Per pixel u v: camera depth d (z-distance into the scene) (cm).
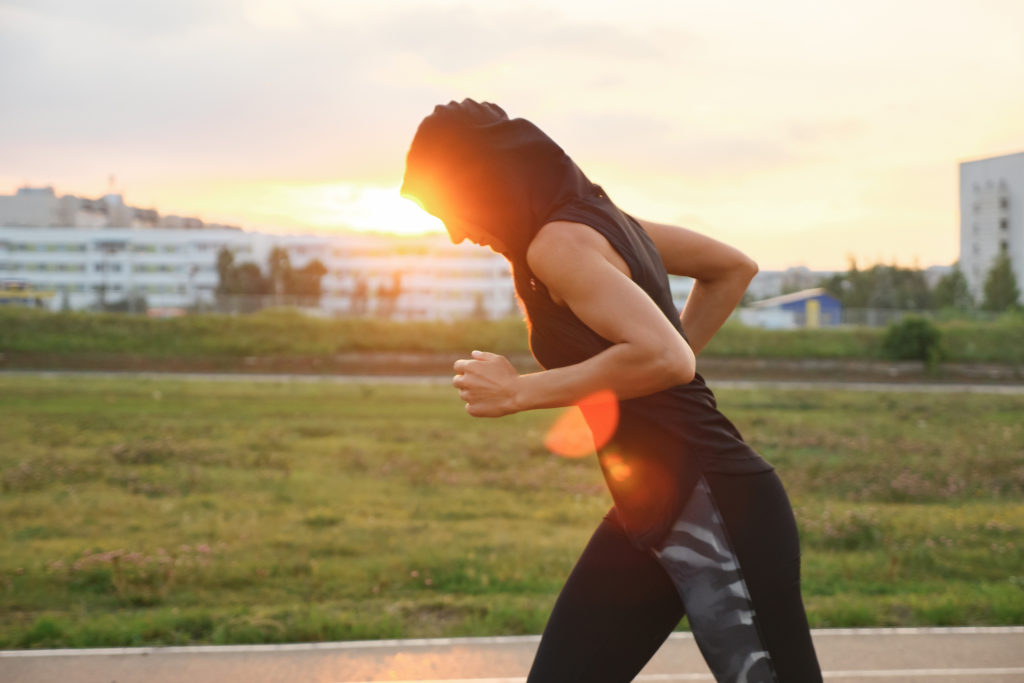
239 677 357
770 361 3653
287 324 3719
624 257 157
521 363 3547
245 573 561
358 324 3759
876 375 3397
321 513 797
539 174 162
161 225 11475
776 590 164
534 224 160
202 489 930
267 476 1016
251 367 3247
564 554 627
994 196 8794
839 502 924
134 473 1009
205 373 3033
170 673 362
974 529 757
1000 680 361
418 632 428
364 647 397
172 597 508
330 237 8350
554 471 1084
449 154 162
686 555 165
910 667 377
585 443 1380
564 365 166
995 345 3816
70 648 399
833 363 3650
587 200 162
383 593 527
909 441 1485
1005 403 2298
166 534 705
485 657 382
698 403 168
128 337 3500
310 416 1752
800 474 1079
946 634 425
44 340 3375
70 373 2880
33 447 1235
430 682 353
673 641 399
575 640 177
